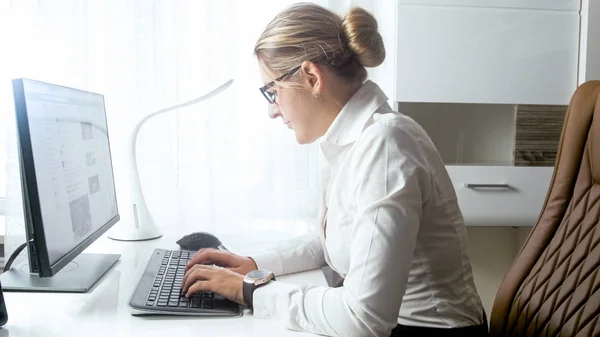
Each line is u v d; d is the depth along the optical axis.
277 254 1.17
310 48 0.95
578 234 1.07
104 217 1.29
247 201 1.80
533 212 1.79
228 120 1.76
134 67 1.73
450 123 1.86
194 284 0.94
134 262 1.24
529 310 1.11
